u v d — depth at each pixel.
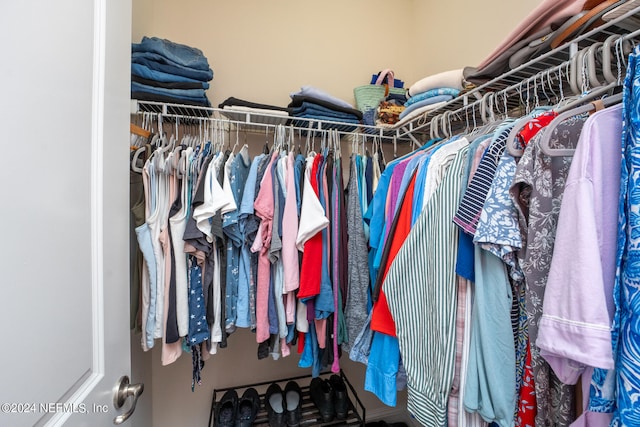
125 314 0.56
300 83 1.54
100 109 0.48
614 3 0.57
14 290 0.31
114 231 0.52
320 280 1.01
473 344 0.62
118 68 0.54
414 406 0.71
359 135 1.39
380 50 1.70
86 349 0.44
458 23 1.41
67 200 0.40
